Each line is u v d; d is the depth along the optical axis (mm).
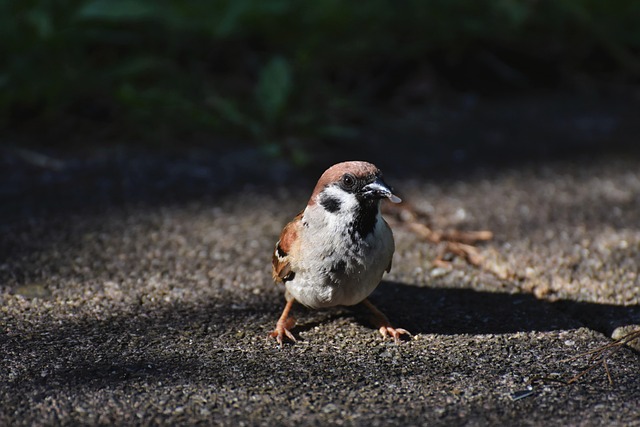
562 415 6070
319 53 14852
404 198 11258
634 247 9570
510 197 11289
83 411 6117
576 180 11867
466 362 7039
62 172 11867
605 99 15367
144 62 13531
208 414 6094
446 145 13305
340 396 6398
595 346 7301
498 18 15781
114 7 12953
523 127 14031
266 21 14930
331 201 7332
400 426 5930
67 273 8859
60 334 7480
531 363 6988
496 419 6027
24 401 6254
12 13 13359
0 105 12844
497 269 9180
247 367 6926
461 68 15562
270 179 11984
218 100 13336
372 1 15547
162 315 7980
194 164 12383
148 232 10047
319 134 13180
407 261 9477
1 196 10992
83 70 13523
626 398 6305
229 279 8891
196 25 14484
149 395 6379
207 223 10383
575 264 9195
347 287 7441
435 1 15562
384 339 7559
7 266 8969
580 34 16219
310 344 7449
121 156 12500
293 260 7492
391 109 14664
